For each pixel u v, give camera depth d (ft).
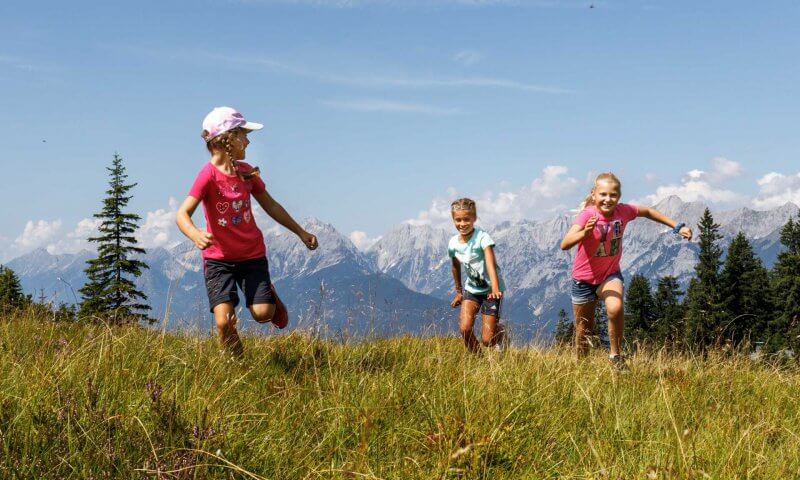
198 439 10.55
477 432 12.60
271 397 15.46
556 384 17.90
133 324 22.04
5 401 11.50
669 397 17.07
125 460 9.82
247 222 21.34
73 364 13.98
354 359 20.38
